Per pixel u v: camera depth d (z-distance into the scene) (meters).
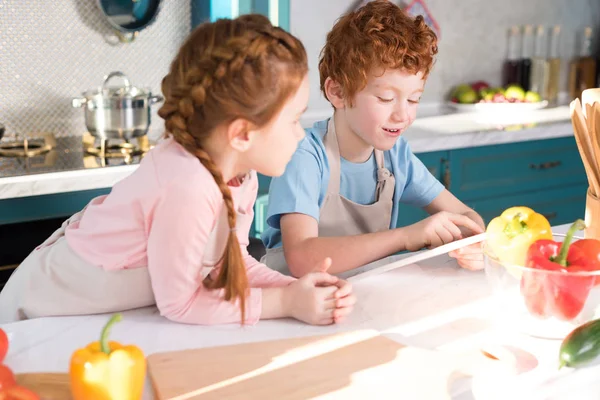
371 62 1.50
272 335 1.16
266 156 1.18
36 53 2.75
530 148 3.12
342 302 1.20
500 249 1.23
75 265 1.26
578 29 3.91
